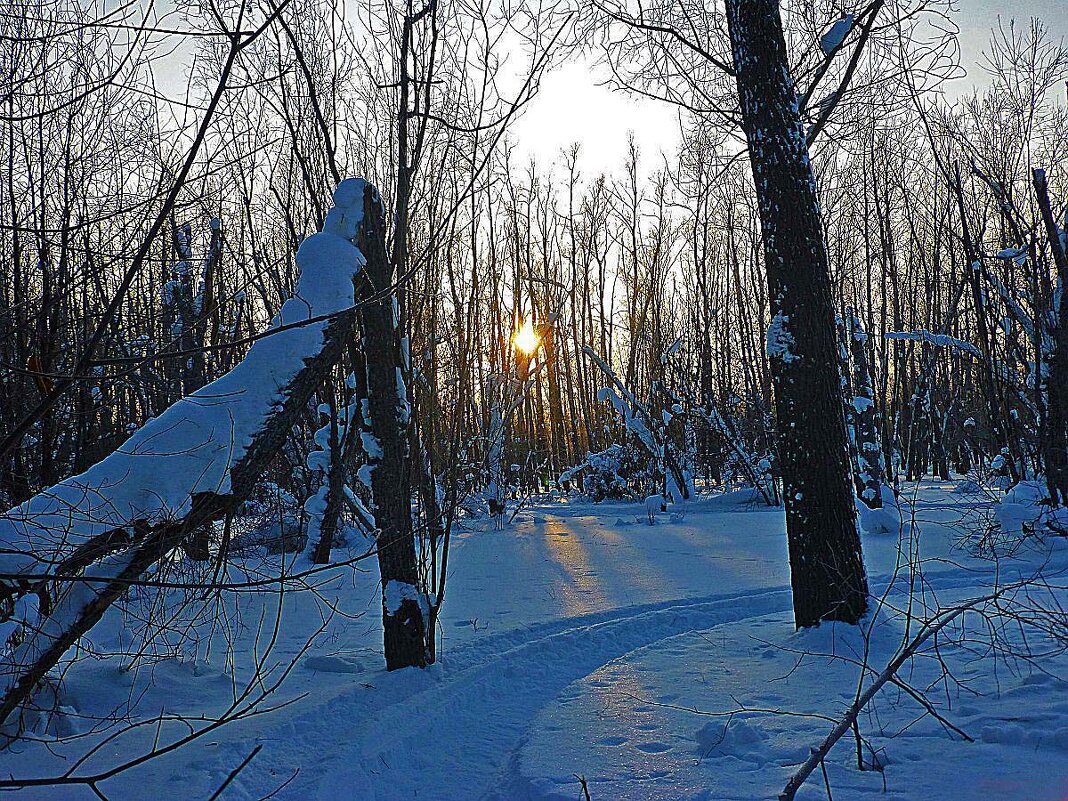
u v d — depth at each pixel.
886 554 11.54
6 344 4.77
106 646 6.18
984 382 18.81
